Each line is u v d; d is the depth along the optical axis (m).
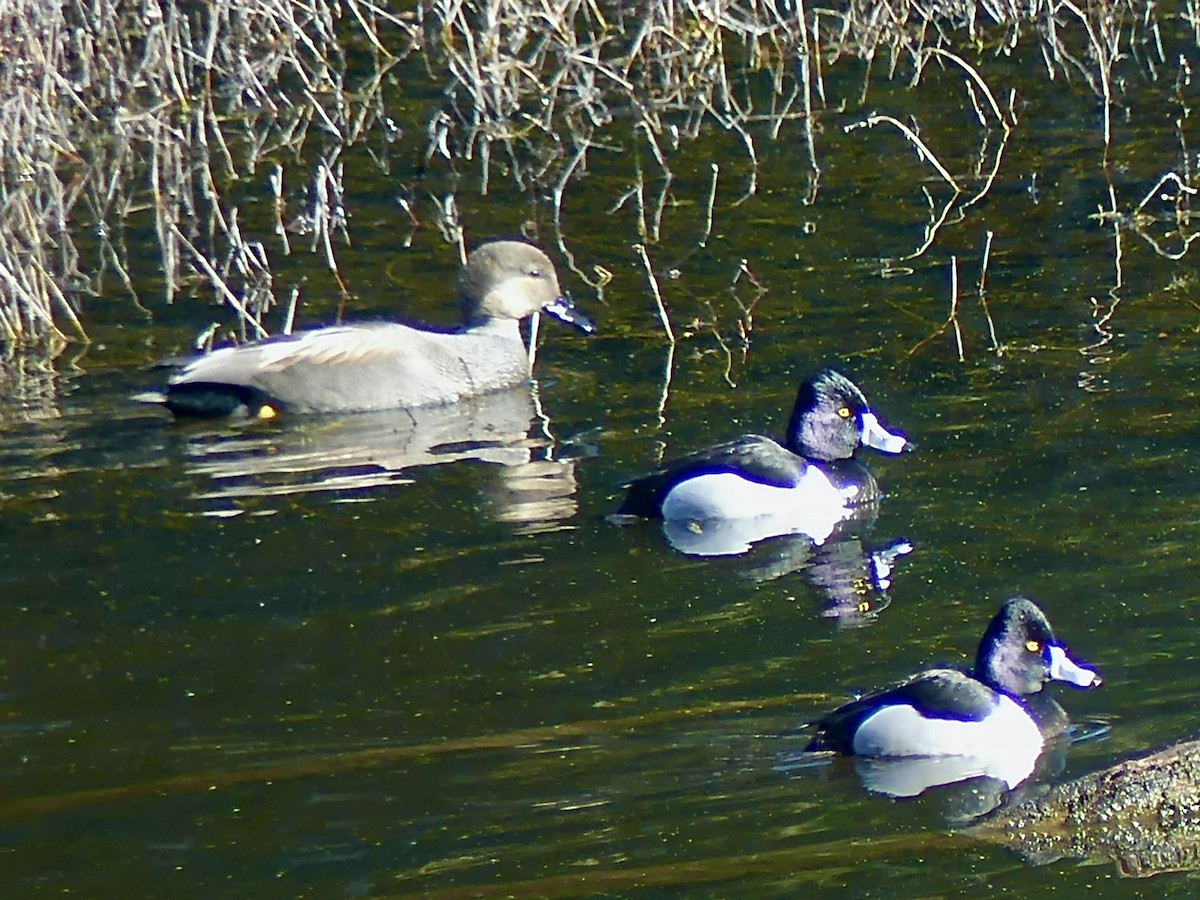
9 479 16.02
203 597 13.73
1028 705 12.04
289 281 20.94
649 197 23.12
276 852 10.70
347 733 11.86
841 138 24.88
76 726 12.00
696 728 11.82
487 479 15.99
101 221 22.38
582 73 26.12
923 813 11.02
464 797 11.14
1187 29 28.30
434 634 13.13
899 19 27.62
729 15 27.94
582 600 13.67
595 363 18.67
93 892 10.38
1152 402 16.83
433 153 24.61
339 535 14.81
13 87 20.81
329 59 27.48
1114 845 10.73
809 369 18.08
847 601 13.59
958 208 22.34
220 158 24.48
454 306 20.12
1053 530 14.52
